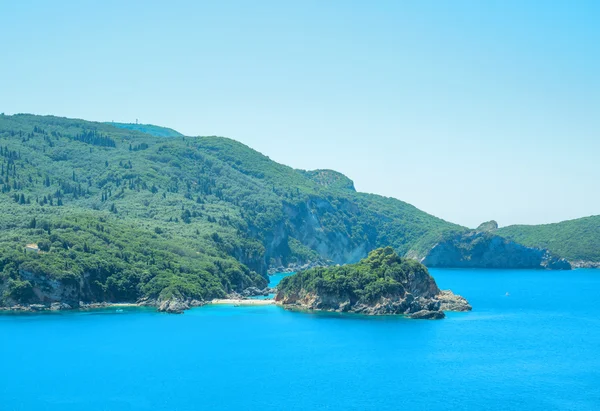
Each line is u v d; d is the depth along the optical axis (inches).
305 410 6948.8
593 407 7121.1
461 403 7214.6
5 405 7017.7
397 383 7869.1
